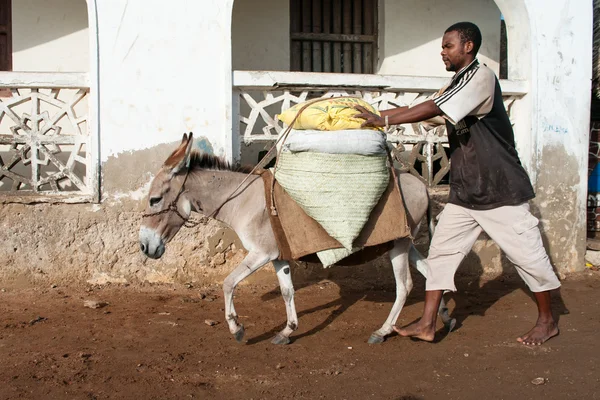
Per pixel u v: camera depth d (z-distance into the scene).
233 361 4.34
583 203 7.14
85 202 6.06
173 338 4.80
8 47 7.41
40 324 5.08
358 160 4.35
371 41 8.58
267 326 5.15
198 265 6.33
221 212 4.70
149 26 6.07
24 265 6.05
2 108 5.94
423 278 6.83
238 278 4.53
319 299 6.06
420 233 6.82
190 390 3.82
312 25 8.41
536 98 6.83
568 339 4.81
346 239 4.32
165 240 4.66
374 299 6.12
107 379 3.96
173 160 4.54
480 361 4.36
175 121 6.15
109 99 6.02
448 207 4.65
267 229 4.55
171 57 6.11
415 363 4.32
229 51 6.17
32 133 6.00
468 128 4.43
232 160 6.26
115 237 6.16
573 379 4.00
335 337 4.91
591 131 7.90
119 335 4.84
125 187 6.12
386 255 6.73
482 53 8.65
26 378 3.94
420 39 8.54
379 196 4.44
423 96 6.80
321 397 3.75
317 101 4.57
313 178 4.34
